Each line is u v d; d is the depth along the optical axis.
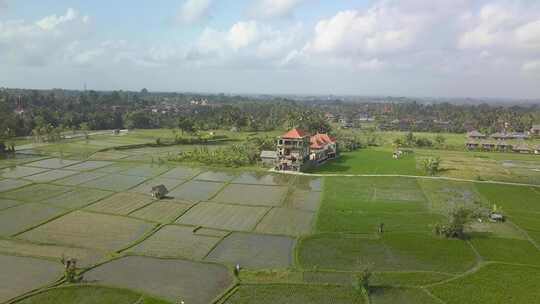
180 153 144.25
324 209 81.31
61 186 97.94
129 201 85.75
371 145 189.88
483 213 79.38
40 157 140.00
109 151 155.50
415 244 62.75
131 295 46.25
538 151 171.00
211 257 57.53
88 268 52.72
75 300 45.06
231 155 134.88
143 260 56.00
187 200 87.50
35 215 75.12
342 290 47.81
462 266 54.91
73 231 67.06
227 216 76.81
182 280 50.25
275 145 151.38
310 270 53.03
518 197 92.62
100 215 75.88
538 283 49.91
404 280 50.34
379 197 91.25
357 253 59.19
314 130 194.00
